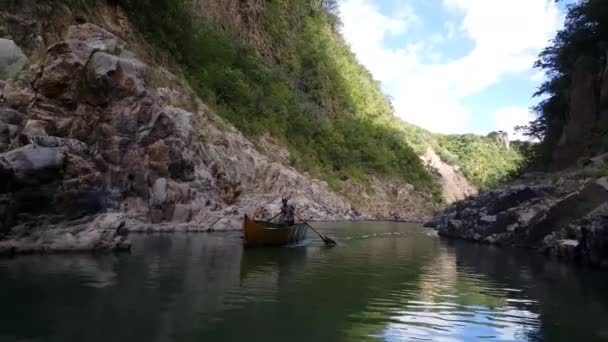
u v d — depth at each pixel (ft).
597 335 20.97
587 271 40.47
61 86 55.31
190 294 25.48
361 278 33.47
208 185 76.95
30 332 18.24
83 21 86.94
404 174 245.45
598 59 99.66
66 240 38.63
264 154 134.62
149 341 17.72
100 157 57.36
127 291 25.36
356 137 225.76
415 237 77.51
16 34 72.02
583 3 106.32
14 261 32.96
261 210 79.97
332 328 20.48
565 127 98.78
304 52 236.84
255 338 18.72
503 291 30.86
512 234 62.08
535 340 20.08
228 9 181.78
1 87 52.49
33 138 41.29
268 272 34.17
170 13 123.65
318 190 142.31
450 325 21.84
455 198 292.61
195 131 83.15
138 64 64.34
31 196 37.86
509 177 151.43
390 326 21.20
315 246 55.21
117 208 58.70
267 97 165.48
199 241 52.47
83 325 19.31
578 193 53.11
